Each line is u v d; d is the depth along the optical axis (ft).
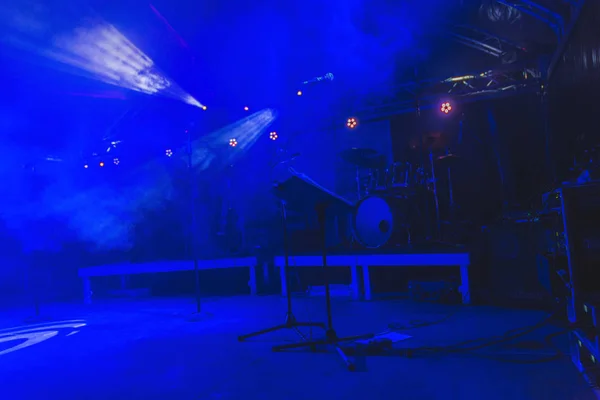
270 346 13.52
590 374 8.93
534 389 8.88
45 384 11.41
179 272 30.66
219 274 29.81
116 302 26.63
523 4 20.83
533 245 16.65
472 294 18.44
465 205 29.58
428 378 9.88
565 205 8.77
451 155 25.75
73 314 22.93
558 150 23.08
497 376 9.73
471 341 12.51
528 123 28.53
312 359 11.87
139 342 15.29
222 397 9.62
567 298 10.19
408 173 27.86
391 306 18.93
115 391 10.53
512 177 28.86
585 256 8.61
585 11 15.25
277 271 27.32
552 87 23.50
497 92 27.25
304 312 18.74
